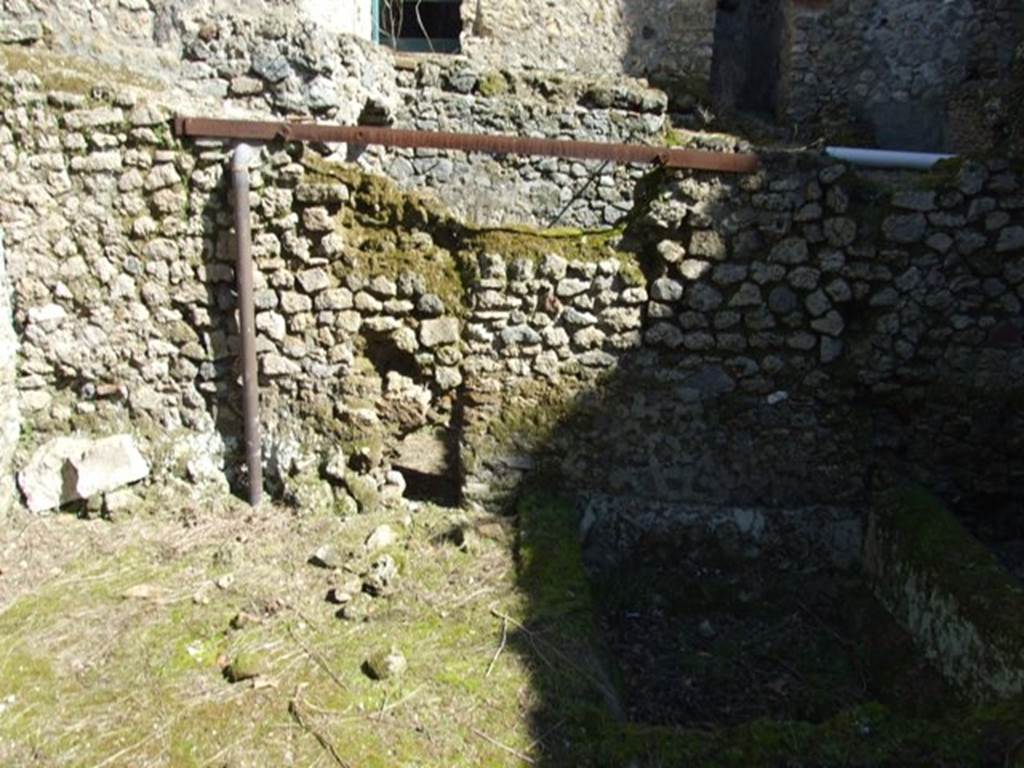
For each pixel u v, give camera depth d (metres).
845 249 3.51
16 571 3.26
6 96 3.49
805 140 7.61
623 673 3.24
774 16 8.16
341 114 4.43
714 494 3.77
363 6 6.00
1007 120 4.27
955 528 3.28
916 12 7.42
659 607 3.62
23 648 2.80
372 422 3.76
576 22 7.75
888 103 7.64
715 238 3.53
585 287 3.61
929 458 3.72
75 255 3.65
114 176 3.59
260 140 3.53
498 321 3.65
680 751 2.36
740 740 2.39
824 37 7.60
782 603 3.64
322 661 2.76
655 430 3.73
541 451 3.76
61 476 3.69
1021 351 3.58
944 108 7.56
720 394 3.69
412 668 2.73
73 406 3.81
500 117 6.06
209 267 3.66
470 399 3.73
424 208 3.59
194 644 2.85
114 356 3.75
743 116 7.87
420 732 2.45
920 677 3.08
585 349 3.68
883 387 3.63
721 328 3.62
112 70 3.84
